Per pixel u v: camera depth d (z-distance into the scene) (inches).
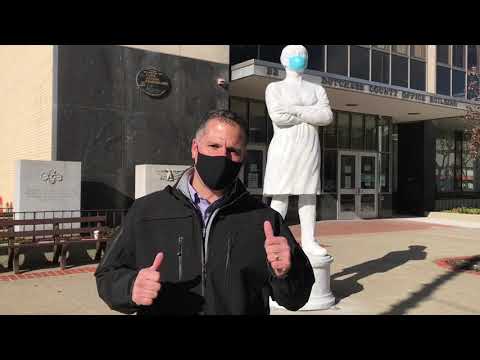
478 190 874.1
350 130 684.1
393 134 801.6
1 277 279.3
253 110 598.9
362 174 697.6
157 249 78.7
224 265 77.9
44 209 344.2
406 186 784.3
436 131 790.5
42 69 421.4
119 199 413.4
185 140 449.4
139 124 424.8
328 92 534.0
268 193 227.9
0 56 603.2
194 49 456.1
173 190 83.4
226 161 78.9
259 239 80.4
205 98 461.4
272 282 79.0
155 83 432.5
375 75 641.6
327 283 222.5
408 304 226.5
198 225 79.7
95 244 335.3
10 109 544.7
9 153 543.2
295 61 229.8
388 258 361.4
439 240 470.0
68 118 392.5
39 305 216.5
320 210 655.8
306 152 223.6
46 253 319.6
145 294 68.6
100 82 406.3
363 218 696.4
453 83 737.0
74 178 355.9
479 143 364.5
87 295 235.6
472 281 279.4
